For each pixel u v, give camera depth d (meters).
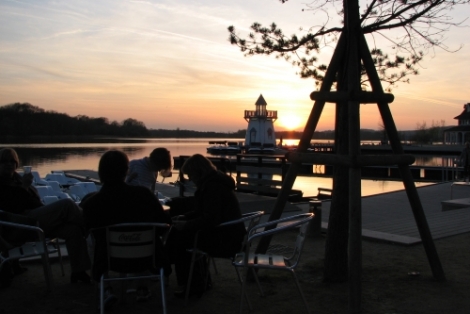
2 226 4.66
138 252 3.85
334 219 5.20
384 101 4.79
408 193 5.17
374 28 5.52
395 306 4.47
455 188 18.19
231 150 64.94
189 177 4.58
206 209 4.32
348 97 4.52
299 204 12.73
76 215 5.01
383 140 80.62
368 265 6.00
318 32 5.71
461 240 7.66
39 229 4.44
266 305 4.51
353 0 4.88
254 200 12.30
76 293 4.80
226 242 4.45
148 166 6.21
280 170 14.24
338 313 4.30
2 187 4.98
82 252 5.04
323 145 72.31
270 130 70.69
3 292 4.82
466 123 92.44
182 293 4.67
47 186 9.38
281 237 8.09
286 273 5.59
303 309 4.41
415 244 7.21
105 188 3.97
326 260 5.25
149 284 5.21
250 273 5.22
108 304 4.31
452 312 4.33
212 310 4.38
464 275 5.55
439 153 66.19
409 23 5.46
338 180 5.17
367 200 14.45
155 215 4.01
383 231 8.21
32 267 5.77
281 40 5.89
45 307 4.41
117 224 3.73
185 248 4.65
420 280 5.32
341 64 5.06
